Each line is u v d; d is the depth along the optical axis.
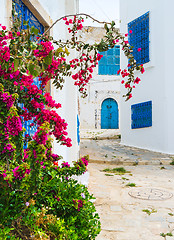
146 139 12.77
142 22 12.72
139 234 3.82
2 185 2.15
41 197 2.48
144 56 12.71
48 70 2.58
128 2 13.78
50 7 4.71
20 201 2.22
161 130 11.90
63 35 5.72
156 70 12.23
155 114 12.26
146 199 5.48
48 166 2.84
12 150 1.98
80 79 3.34
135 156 10.87
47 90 4.46
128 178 7.43
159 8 11.95
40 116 2.31
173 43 11.66
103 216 4.49
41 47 2.25
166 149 11.63
